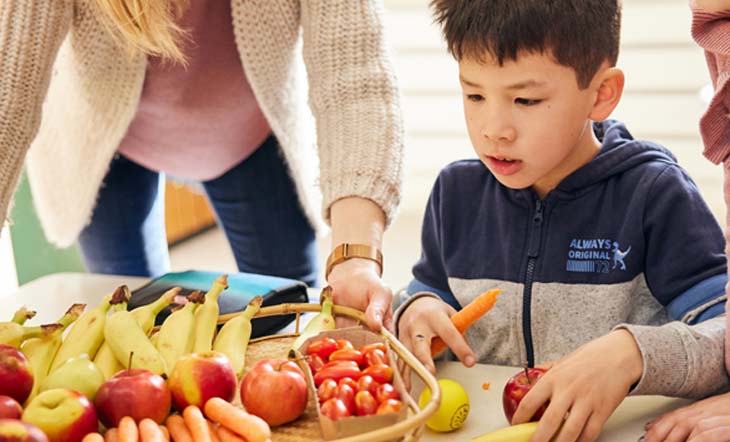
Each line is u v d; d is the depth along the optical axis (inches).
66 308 58.5
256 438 34.7
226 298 50.4
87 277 63.9
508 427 38.9
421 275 56.2
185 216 157.3
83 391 37.1
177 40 53.1
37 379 39.8
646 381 39.6
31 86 48.9
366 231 48.4
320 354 39.6
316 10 53.6
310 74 54.5
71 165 63.2
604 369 39.0
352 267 46.9
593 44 44.7
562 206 50.6
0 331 40.4
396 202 50.7
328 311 44.4
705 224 48.1
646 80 143.9
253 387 36.7
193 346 42.5
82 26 54.2
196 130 62.6
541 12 42.7
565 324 50.6
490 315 52.4
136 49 53.4
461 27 44.6
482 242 53.1
